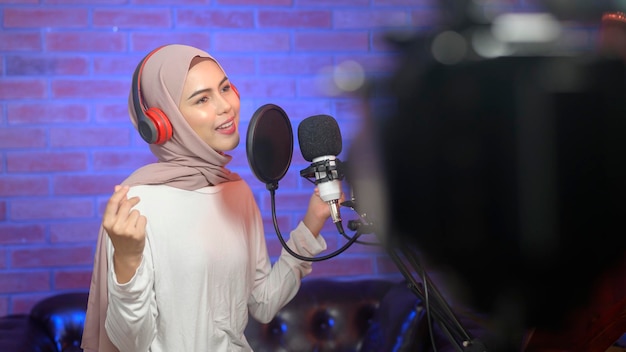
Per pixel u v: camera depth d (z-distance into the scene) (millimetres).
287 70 2750
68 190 2660
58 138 2648
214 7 2709
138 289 1372
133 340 1436
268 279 1738
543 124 230
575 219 236
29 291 2650
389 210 250
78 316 2426
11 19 2615
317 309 2482
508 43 224
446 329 765
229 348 1607
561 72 226
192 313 1531
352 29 2771
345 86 245
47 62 2635
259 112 1125
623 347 913
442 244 246
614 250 240
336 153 1058
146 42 2674
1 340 2193
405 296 2178
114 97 2670
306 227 1731
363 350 2371
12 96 2625
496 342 289
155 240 1521
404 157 242
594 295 250
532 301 255
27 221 2646
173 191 1571
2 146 2625
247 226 1710
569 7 224
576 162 232
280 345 2432
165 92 1563
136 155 2688
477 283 250
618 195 234
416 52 233
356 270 2750
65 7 2635
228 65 2725
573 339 393
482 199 236
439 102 233
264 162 1136
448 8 230
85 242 2674
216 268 1562
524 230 236
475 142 232
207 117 1577
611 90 229
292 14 2748
